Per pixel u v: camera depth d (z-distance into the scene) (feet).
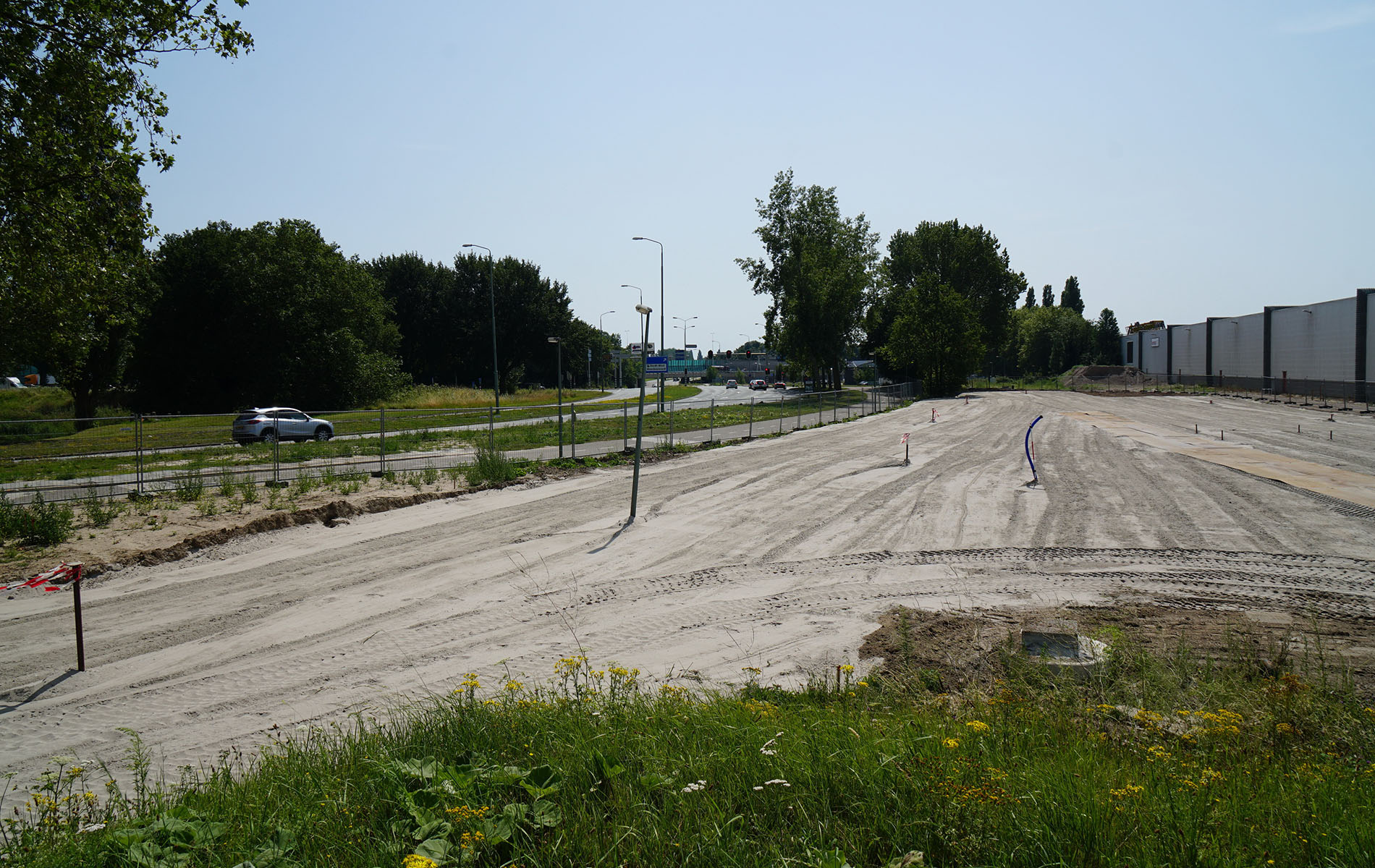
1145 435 108.58
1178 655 27.02
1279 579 39.37
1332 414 142.31
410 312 329.11
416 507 59.11
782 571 41.75
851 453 93.76
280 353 185.57
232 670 28.27
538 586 38.99
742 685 26.50
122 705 25.40
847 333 242.58
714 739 17.48
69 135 49.57
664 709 20.13
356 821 14.10
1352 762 18.04
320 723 23.81
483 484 67.56
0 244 50.57
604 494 64.95
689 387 429.79
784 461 86.33
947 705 22.41
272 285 185.88
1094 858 11.93
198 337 184.03
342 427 107.65
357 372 193.67
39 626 32.83
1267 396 193.16
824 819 13.34
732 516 56.18
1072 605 35.35
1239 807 13.75
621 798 13.97
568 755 16.26
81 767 20.52
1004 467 79.61
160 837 13.21
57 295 57.98
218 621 33.50
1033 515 55.77
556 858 12.36
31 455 58.54
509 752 17.03
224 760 20.35
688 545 47.62
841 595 37.52
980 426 130.31
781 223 251.39
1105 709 21.48
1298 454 85.15
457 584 39.34
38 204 50.42
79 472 60.39
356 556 44.78
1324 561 42.63
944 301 265.75
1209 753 18.28
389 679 27.40
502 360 337.52
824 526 52.90
